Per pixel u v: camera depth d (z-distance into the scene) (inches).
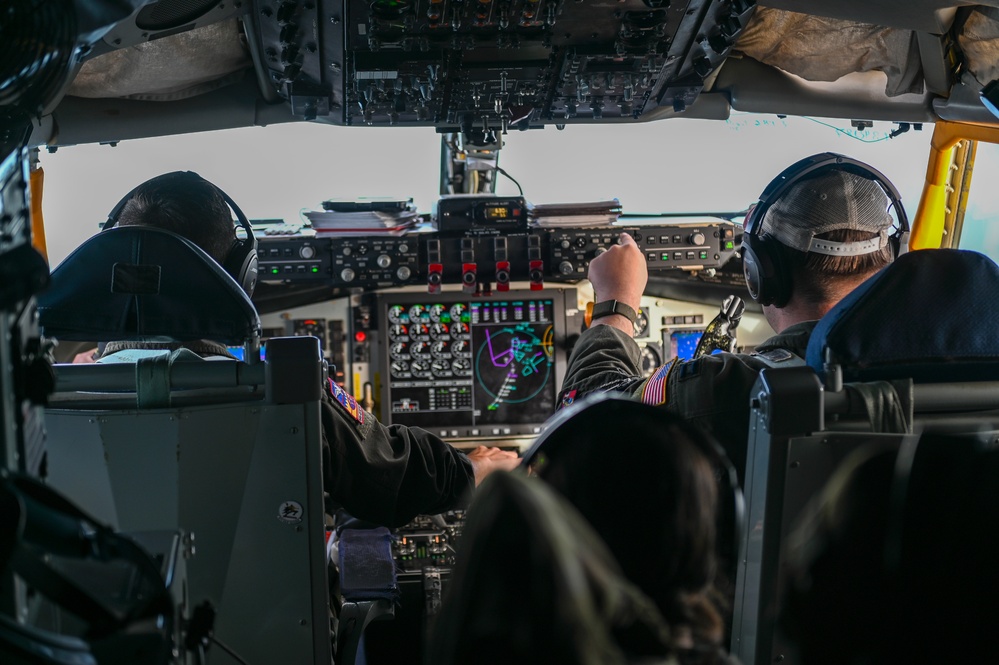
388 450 82.1
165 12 98.8
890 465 59.0
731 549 63.2
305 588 72.4
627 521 29.5
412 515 86.0
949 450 44.0
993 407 63.1
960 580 42.8
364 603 97.2
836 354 61.6
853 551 59.4
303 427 69.3
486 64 114.7
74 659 31.3
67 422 69.0
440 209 152.7
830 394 60.6
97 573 41.5
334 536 127.4
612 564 28.0
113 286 74.5
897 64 119.0
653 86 122.0
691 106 133.6
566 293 163.8
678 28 109.6
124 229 74.9
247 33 111.5
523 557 24.7
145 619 35.9
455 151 162.2
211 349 81.9
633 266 90.4
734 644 64.2
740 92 129.6
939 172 144.6
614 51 111.9
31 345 42.6
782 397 58.7
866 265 72.7
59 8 52.0
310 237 152.6
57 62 52.4
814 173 73.3
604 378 78.5
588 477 30.2
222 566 71.7
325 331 164.2
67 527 35.2
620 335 83.8
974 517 42.5
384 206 152.2
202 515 70.8
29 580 33.9
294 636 73.4
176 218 80.4
